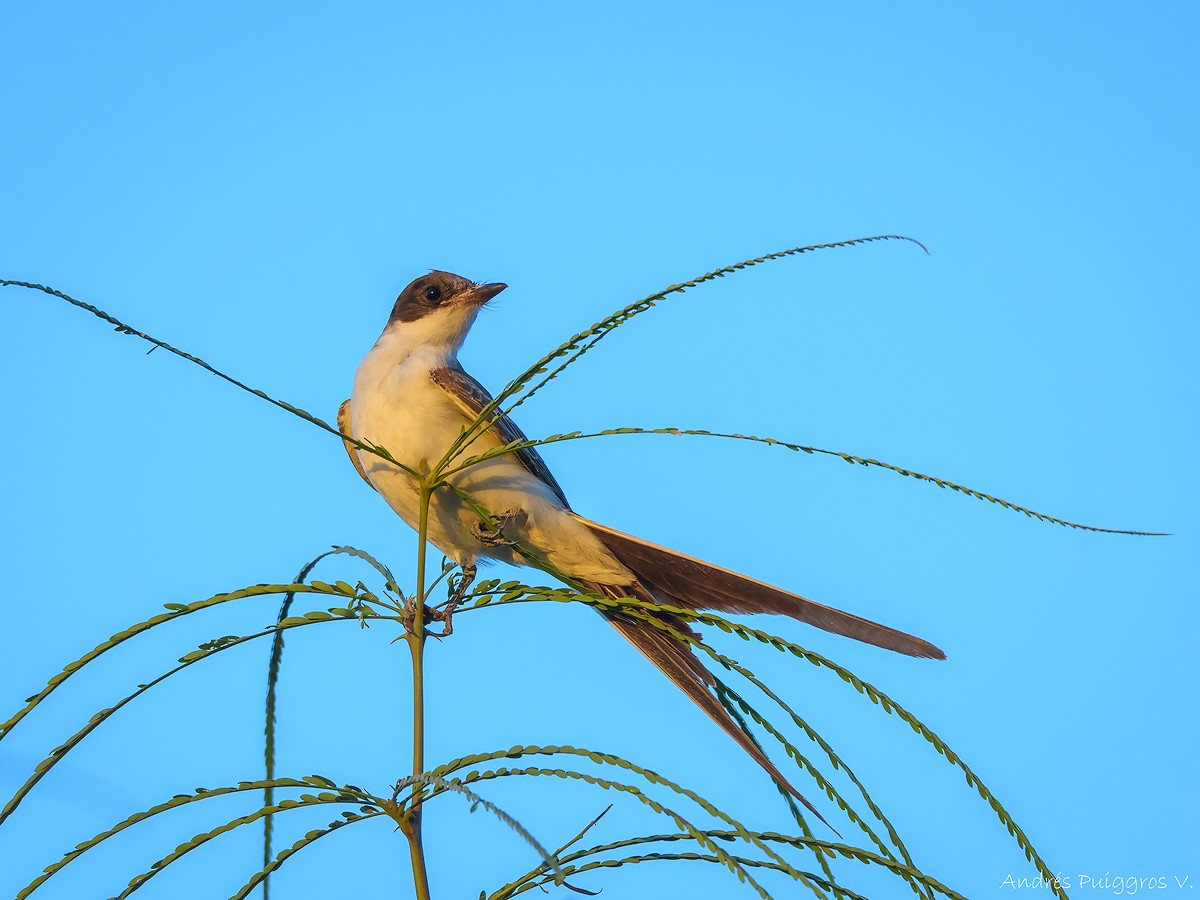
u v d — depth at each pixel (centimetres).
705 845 378
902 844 461
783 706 496
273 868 468
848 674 473
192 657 496
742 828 387
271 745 578
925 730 455
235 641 504
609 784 403
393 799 467
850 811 470
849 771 480
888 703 465
